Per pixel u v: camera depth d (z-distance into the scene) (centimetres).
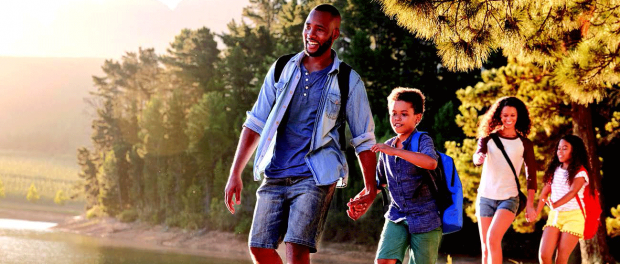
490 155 642
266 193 396
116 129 10000
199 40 10194
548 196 681
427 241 521
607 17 914
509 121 639
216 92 8094
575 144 655
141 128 8719
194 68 9825
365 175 418
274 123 397
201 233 7394
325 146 398
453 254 5219
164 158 8250
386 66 5853
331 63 407
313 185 385
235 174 412
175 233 7688
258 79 7206
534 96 2012
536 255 4688
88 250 6981
